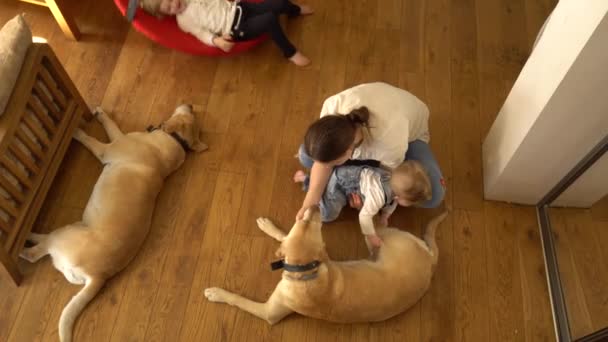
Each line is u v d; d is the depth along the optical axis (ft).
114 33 6.95
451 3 7.45
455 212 6.00
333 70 6.86
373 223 5.58
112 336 5.25
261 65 6.86
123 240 5.32
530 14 7.40
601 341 4.58
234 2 6.42
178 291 5.49
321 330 5.36
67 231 5.33
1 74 4.62
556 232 5.91
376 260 5.29
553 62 4.36
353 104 4.93
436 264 5.61
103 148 5.90
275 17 6.40
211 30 6.36
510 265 5.74
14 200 5.17
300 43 7.05
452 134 6.47
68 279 5.35
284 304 5.06
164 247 5.70
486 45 7.13
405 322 5.42
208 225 5.84
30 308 5.32
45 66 5.32
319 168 4.84
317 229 4.75
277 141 6.36
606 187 5.49
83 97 6.52
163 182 6.00
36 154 5.35
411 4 7.41
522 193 5.84
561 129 4.68
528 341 5.38
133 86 6.62
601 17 3.63
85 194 5.93
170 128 5.90
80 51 6.80
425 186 4.88
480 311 5.50
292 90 6.70
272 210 5.95
